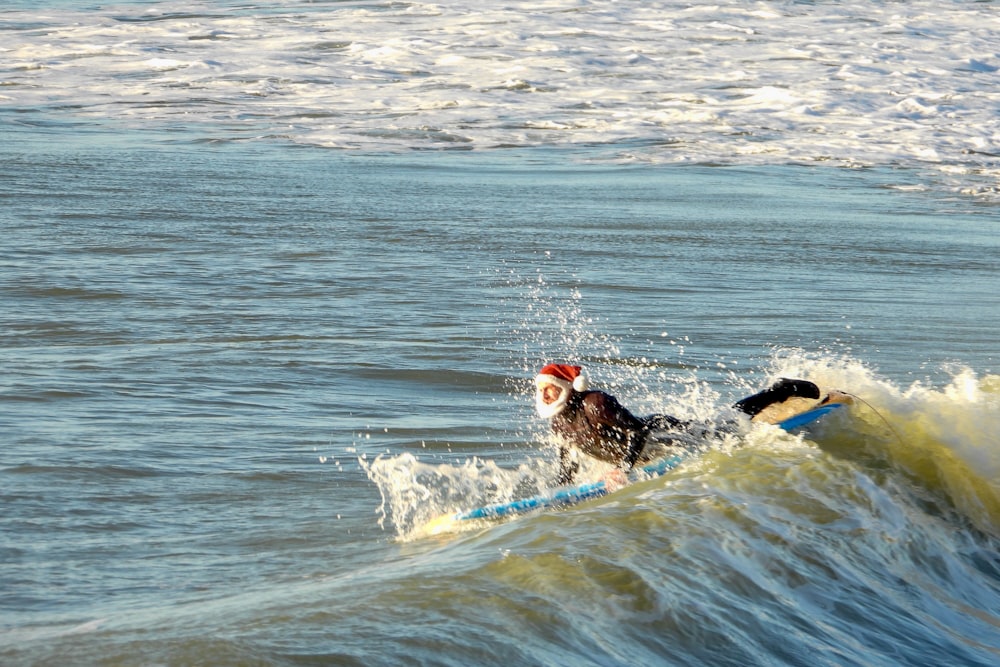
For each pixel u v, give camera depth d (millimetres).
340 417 35031
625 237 74875
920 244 76000
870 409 28875
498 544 20750
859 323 52656
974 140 125812
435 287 57938
